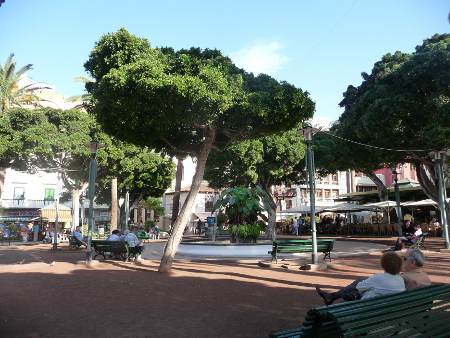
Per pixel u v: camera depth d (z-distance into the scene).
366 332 3.42
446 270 12.59
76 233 24.17
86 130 31.48
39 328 6.25
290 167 31.92
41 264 14.93
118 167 34.38
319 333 3.62
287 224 48.03
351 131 27.05
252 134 13.20
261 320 6.69
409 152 25.70
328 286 9.84
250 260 15.83
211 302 8.10
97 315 7.07
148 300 8.32
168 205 64.50
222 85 10.86
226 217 20.08
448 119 21.08
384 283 4.80
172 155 15.74
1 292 9.28
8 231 36.94
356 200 49.06
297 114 12.42
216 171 33.94
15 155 29.02
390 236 32.62
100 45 11.95
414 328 3.94
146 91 10.45
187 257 17.44
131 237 16.28
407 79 22.80
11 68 42.72
